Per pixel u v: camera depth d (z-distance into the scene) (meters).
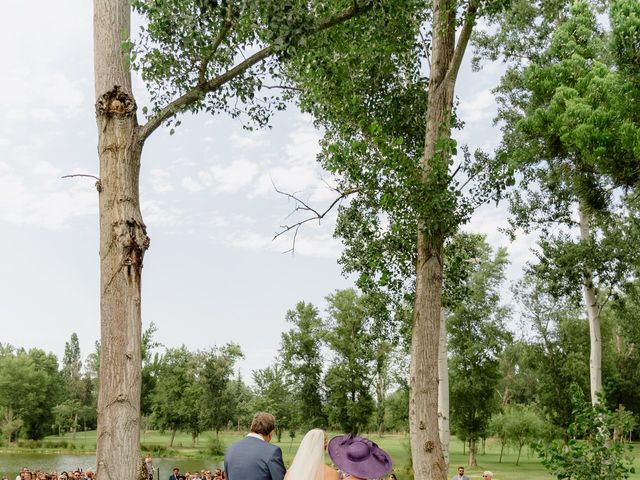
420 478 10.48
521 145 22.98
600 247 22.77
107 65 7.88
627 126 16.41
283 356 61.50
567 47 19.97
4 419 88.06
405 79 14.97
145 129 7.91
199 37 8.54
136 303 7.25
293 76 13.30
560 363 46.25
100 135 7.74
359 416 57.09
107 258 7.32
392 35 12.90
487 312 43.69
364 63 13.69
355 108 13.42
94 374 128.62
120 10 8.12
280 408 70.38
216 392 71.19
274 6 8.23
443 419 18.77
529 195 23.59
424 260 11.30
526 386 63.62
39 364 106.69
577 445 8.70
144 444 72.56
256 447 4.67
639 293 26.45
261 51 8.88
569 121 17.95
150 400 82.88
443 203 10.70
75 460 60.69
